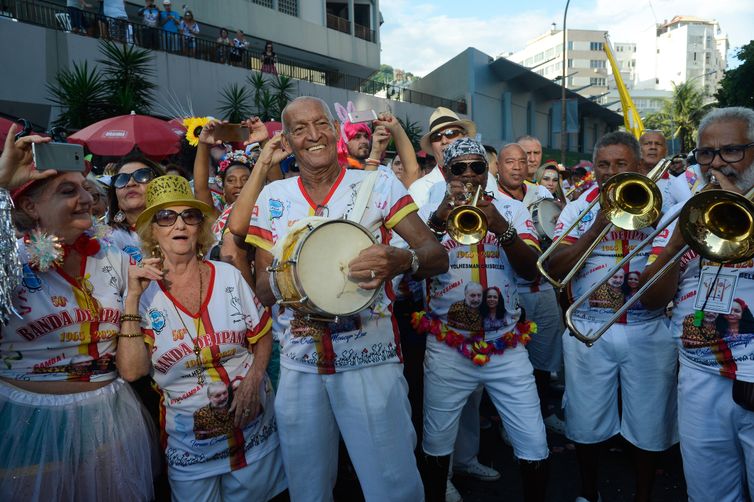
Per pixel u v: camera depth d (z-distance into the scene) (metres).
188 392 2.56
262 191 2.65
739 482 2.56
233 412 2.60
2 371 2.27
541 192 5.97
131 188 3.35
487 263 3.05
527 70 32.59
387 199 2.50
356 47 29.34
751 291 2.37
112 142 7.91
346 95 23.00
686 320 2.58
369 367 2.49
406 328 3.64
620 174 2.68
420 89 36.38
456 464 3.73
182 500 2.57
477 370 3.06
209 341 2.57
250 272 3.13
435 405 3.14
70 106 11.27
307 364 2.50
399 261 2.22
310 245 2.16
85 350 2.39
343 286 2.22
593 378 3.15
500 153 4.67
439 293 3.11
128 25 15.16
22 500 2.21
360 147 4.55
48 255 2.19
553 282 2.87
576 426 3.22
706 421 2.51
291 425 2.54
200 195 3.96
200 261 2.74
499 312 3.03
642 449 3.09
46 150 2.09
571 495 3.54
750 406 2.32
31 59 12.73
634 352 3.05
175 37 16.50
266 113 16.50
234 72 18.02
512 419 3.02
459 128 4.09
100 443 2.35
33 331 2.28
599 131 49.22
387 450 2.51
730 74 31.67
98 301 2.44
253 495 2.69
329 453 2.62
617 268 2.48
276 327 3.18
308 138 2.42
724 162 2.34
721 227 2.01
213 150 5.14
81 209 2.34
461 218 2.80
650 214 2.66
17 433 2.22
